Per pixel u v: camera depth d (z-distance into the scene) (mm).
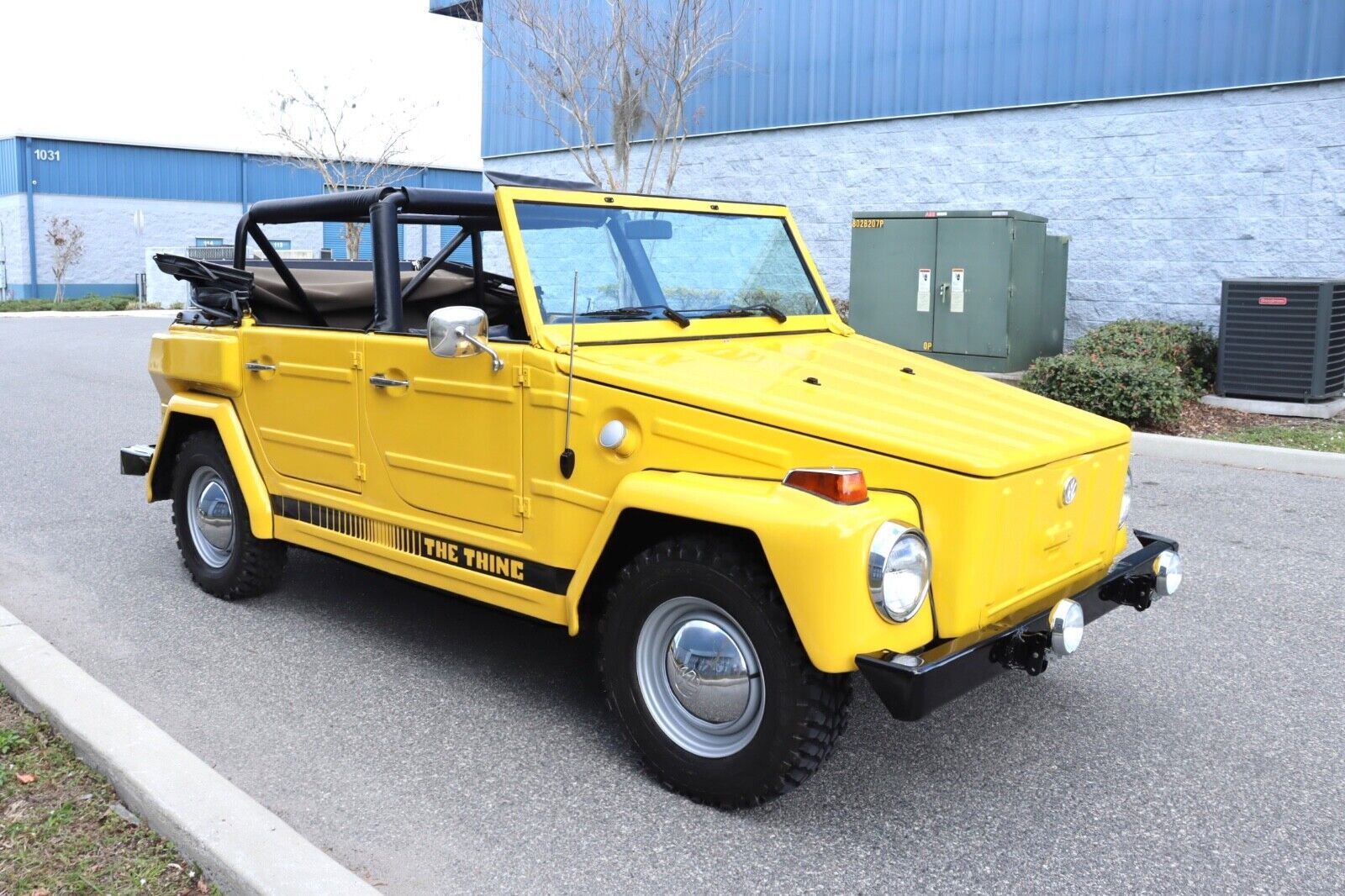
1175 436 9750
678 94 15094
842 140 15047
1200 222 12297
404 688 4652
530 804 3691
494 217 5266
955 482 3334
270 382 5172
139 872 3168
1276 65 11570
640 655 3760
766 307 4922
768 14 15539
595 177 16062
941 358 11945
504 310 5758
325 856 3139
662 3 15922
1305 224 11641
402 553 4641
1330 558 6504
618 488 3695
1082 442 3867
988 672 3363
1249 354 10883
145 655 5004
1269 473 8828
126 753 3689
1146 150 12547
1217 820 3617
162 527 7219
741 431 3596
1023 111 13391
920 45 14156
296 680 4730
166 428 5832
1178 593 5910
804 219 15586
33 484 8453
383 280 4637
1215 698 4609
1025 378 10914
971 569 3363
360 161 28672
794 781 3467
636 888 3209
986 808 3691
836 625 3201
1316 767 4000
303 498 5117
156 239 42875
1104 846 3453
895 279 12133
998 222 11445
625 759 4020
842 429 3496
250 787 3789
